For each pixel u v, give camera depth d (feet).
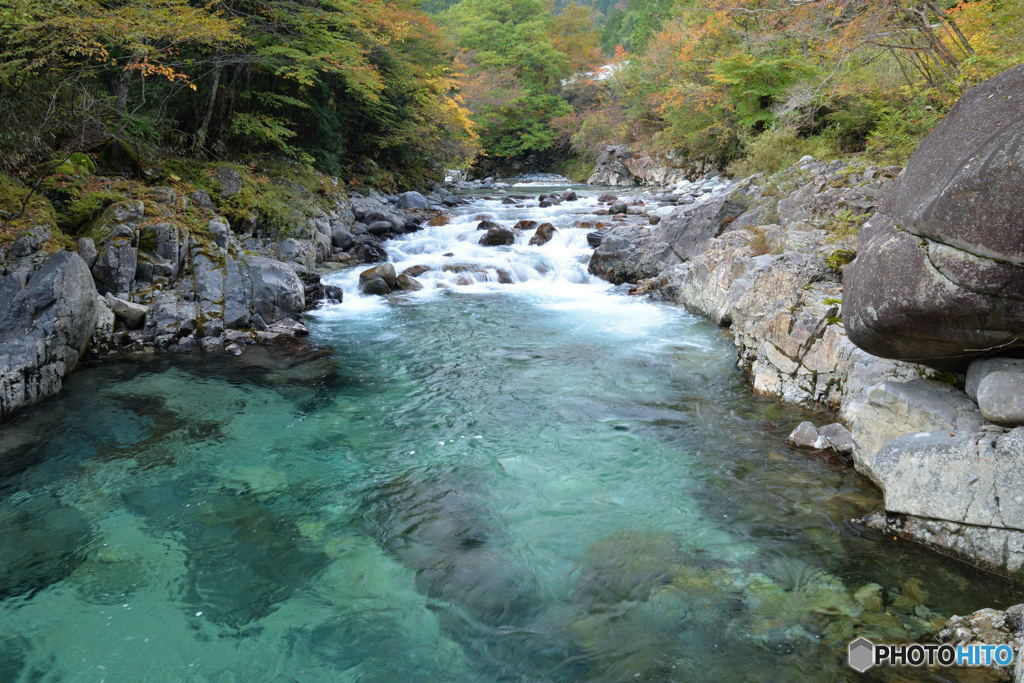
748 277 29.19
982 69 32.37
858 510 15.38
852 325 15.08
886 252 13.84
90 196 33.86
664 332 31.83
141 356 27.89
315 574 13.61
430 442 20.08
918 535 13.94
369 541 14.78
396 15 67.05
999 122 11.83
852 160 40.73
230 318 30.78
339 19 54.70
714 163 96.73
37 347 23.06
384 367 27.25
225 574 13.62
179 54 47.29
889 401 15.90
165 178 41.86
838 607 12.09
